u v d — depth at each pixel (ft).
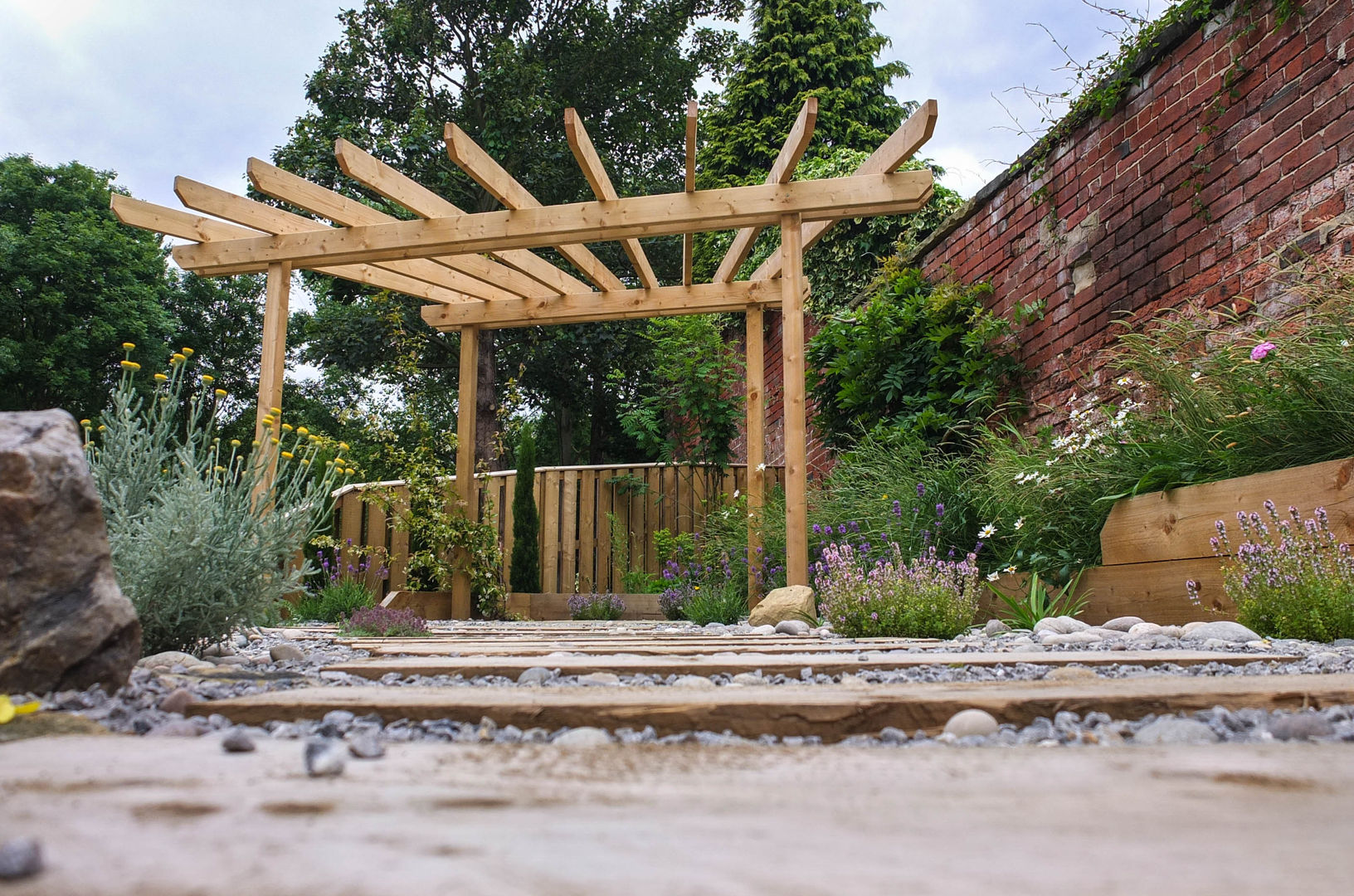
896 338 22.34
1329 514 9.43
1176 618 11.47
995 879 1.78
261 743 3.92
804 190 16.76
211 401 69.77
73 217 61.98
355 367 45.50
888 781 2.98
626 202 17.21
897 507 17.61
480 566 25.27
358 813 2.43
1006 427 19.25
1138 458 13.01
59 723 4.32
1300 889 1.71
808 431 29.73
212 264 19.42
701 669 6.95
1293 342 10.83
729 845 2.07
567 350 48.96
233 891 1.68
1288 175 13.15
